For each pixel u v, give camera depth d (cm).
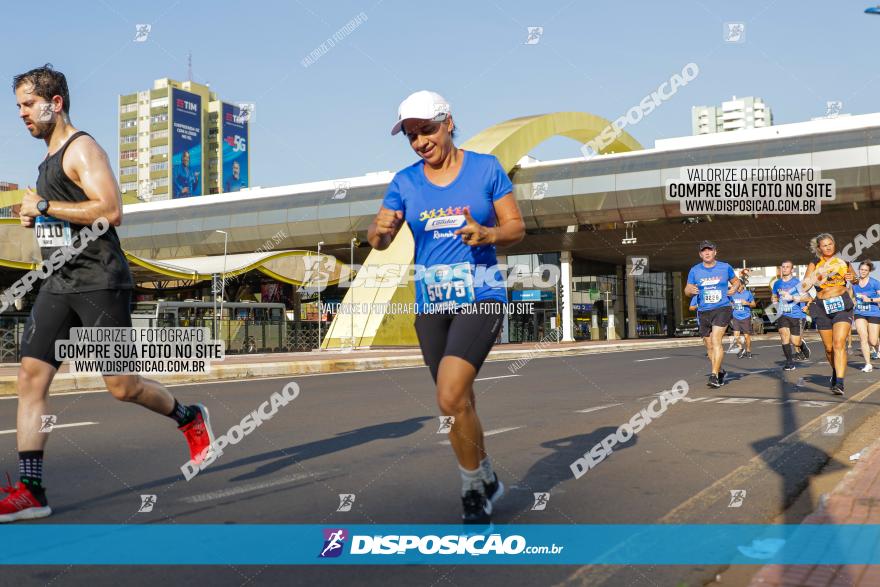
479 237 338
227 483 471
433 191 364
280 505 413
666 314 7131
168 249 5603
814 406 865
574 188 4303
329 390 1208
